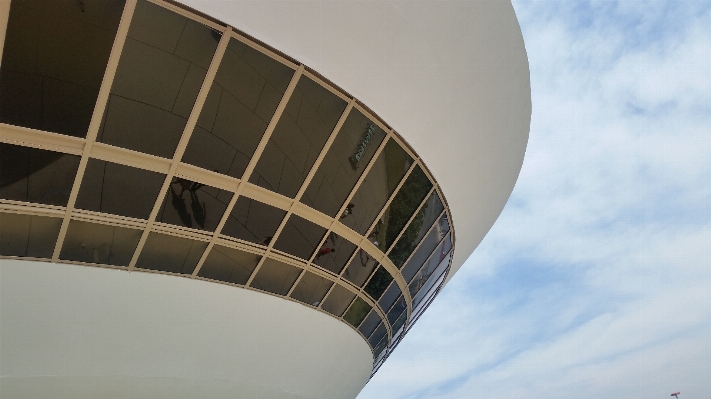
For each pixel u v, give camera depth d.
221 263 11.81
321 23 9.98
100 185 9.42
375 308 18.17
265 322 13.92
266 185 10.97
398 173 13.70
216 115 9.65
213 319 12.73
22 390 10.96
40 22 7.88
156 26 8.52
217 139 9.90
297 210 11.84
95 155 9.05
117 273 10.81
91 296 10.79
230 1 8.86
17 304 10.17
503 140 17.55
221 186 10.45
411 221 15.62
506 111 16.39
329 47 10.30
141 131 9.19
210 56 9.12
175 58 8.87
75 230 9.77
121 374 11.91
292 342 15.36
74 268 10.33
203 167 10.03
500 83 15.05
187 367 12.99
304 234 12.52
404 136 12.99
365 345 20.50
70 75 8.31
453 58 12.72
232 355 13.85
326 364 18.05
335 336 17.17
